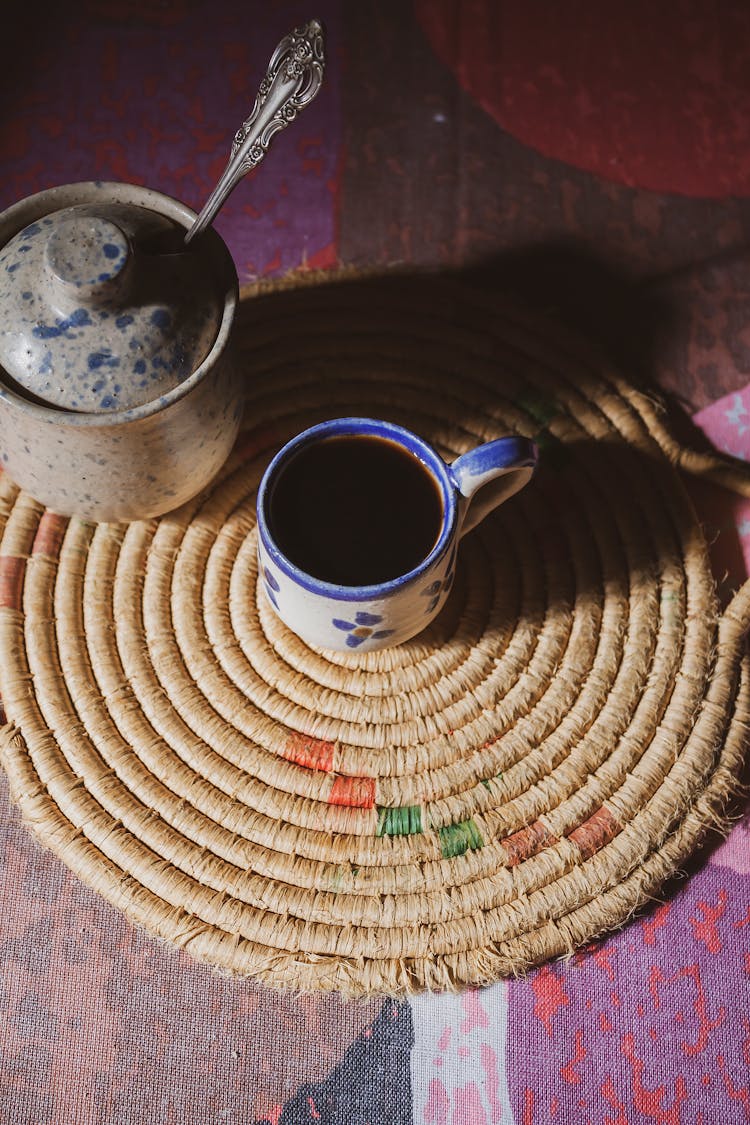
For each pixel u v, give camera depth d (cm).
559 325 61
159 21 73
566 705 54
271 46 73
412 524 49
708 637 56
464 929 51
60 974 53
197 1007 53
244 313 60
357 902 51
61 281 46
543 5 74
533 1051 53
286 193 70
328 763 53
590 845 52
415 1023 54
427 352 60
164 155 70
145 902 51
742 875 56
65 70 72
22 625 54
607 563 56
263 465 58
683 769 54
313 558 49
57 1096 52
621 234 70
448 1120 52
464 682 54
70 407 47
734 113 72
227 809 52
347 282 62
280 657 55
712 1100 53
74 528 56
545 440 59
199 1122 52
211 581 56
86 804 52
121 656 54
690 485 62
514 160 71
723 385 66
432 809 52
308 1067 53
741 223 70
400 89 72
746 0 74
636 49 73
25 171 70
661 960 54
